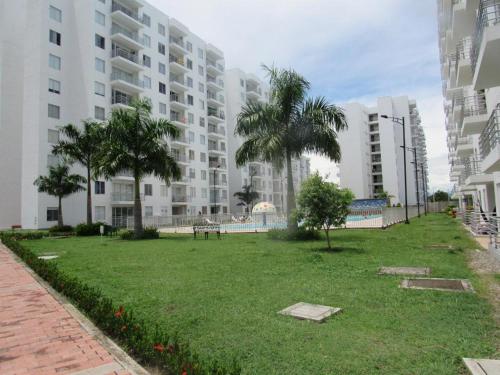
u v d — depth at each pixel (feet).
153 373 11.96
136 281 27.17
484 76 39.42
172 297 21.86
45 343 14.94
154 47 165.58
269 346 13.91
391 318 16.75
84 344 14.73
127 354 13.66
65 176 101.40
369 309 18.33
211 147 206.69
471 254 36.81
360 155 280.51
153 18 166.71
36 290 24.98
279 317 17.56
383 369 11.77
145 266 34.53
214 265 33.83
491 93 59.93
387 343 13.88
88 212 91.30
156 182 160.66
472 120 65.41
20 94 140.77
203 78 200.54
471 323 15.80
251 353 13.30
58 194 99.81
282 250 43.70
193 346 14.11
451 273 26.68
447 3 91.56
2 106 134.92
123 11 149.38
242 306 19.54
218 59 218.59
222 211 207.21
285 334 15.11
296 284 24.43
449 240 50.39
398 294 20.83
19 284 27.20
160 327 16.47
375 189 298.76
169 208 166.81
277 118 59.31
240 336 15.06
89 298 19.27
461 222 94.84
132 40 147.95
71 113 132.57
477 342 13.73
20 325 17.34
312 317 17.06
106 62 140.26
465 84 74.13
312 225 43.37
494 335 14.47
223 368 10.02
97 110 134.21
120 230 111.04
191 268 32.65
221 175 210.38
